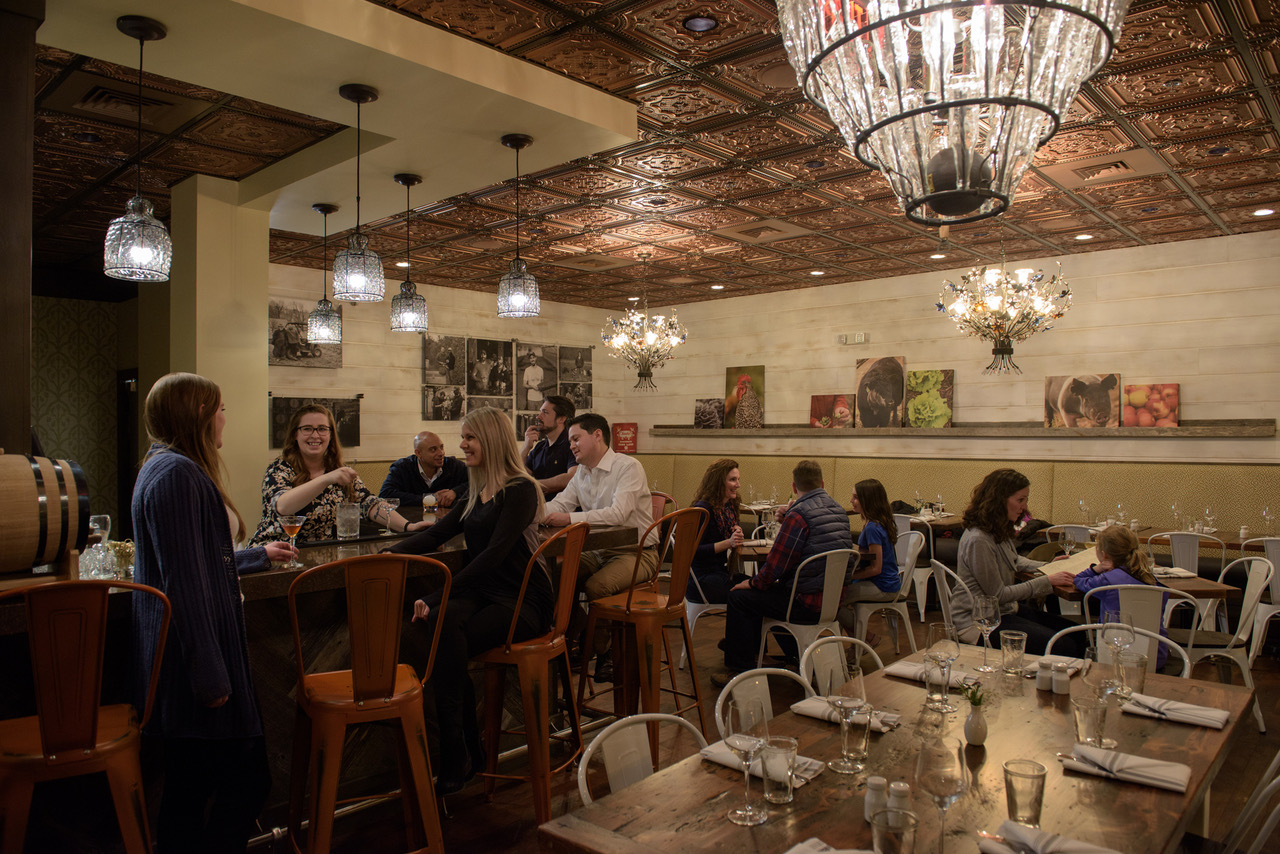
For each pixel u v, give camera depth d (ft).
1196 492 25.49
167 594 7.33
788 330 35.53
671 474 38.06
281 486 12.38
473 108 13.38
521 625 10.75
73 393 29.99
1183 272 26.27
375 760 11.32
